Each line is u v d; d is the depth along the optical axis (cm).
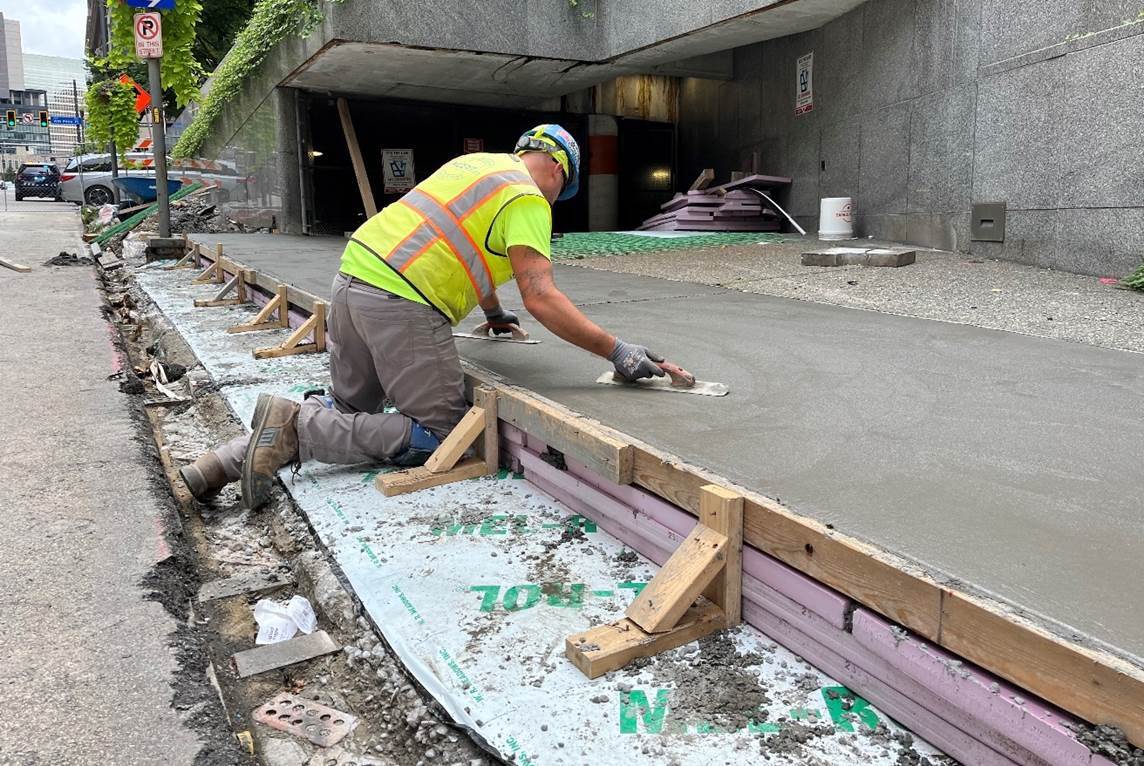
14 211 2447
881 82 931
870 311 530
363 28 1007
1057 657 143
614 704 188
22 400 457
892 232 930
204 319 683
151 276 972
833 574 187
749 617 216
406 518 288
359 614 238
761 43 1183
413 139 1652
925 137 865
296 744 197
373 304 300
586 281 693
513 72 1216
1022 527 198
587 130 1545
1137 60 620
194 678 212
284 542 299
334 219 1586
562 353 397
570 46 1124
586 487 276
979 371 358
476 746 181
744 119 1255
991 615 153
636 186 1555
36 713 194
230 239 1209
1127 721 134
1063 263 698
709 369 361
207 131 1856
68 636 227
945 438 265
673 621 206
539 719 185
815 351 399
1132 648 146
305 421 314
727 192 1168
